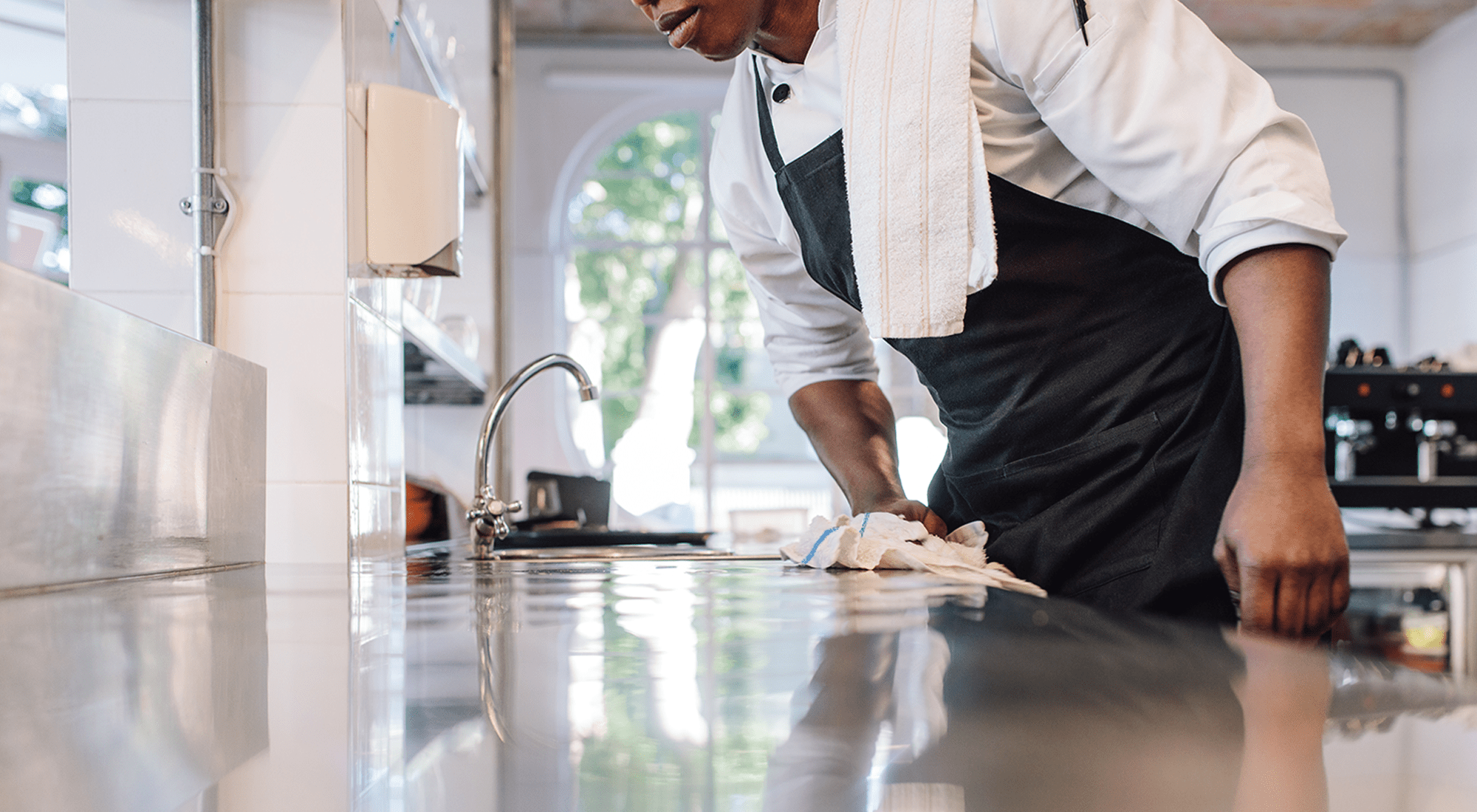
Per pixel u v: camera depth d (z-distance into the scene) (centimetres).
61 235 343
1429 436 304
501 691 28
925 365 103
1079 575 90
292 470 135
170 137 136
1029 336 93
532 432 725
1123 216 90
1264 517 69
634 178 757
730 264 766
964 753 19
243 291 135
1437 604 241
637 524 730
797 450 770
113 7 135
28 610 53
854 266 102
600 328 752
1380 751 18
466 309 325
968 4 90
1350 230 755
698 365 753
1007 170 91
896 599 56
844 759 19
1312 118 756
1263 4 677
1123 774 17
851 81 96
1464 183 706
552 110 734
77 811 17
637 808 16
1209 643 35
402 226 147
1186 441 87
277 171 136
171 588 71
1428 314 739
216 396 94
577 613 52
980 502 103
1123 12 82
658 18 102
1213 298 82
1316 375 73
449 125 153
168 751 22
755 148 120
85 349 69
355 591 69
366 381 148
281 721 25
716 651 36
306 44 137
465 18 332
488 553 166
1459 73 709
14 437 60
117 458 74
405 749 21
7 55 312
